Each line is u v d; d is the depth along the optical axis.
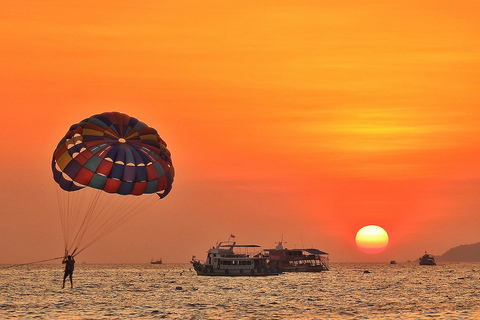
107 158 106.88
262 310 87.75
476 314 77.88
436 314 78.56
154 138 114.88
